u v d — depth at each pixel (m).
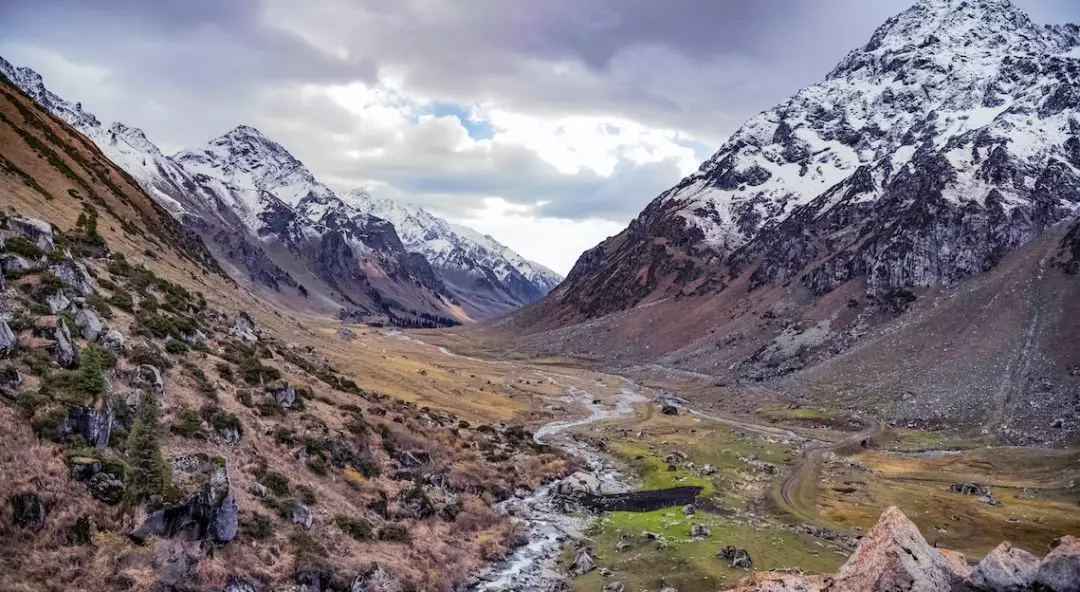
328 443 65.62
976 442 125.62
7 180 100.81
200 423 53.94
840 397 164.00
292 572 45.59
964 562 34.09
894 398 155.00
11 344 45.47
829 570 57.41
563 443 122.62
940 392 151.00
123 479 41.97
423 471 74.69
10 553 34.22
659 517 75.38
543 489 88.12
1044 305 169.00
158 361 59.31
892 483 98.81
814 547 64.56
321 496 57.22
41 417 41.06
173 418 52.94
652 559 59.81
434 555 56.91
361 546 53.28
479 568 58.31
